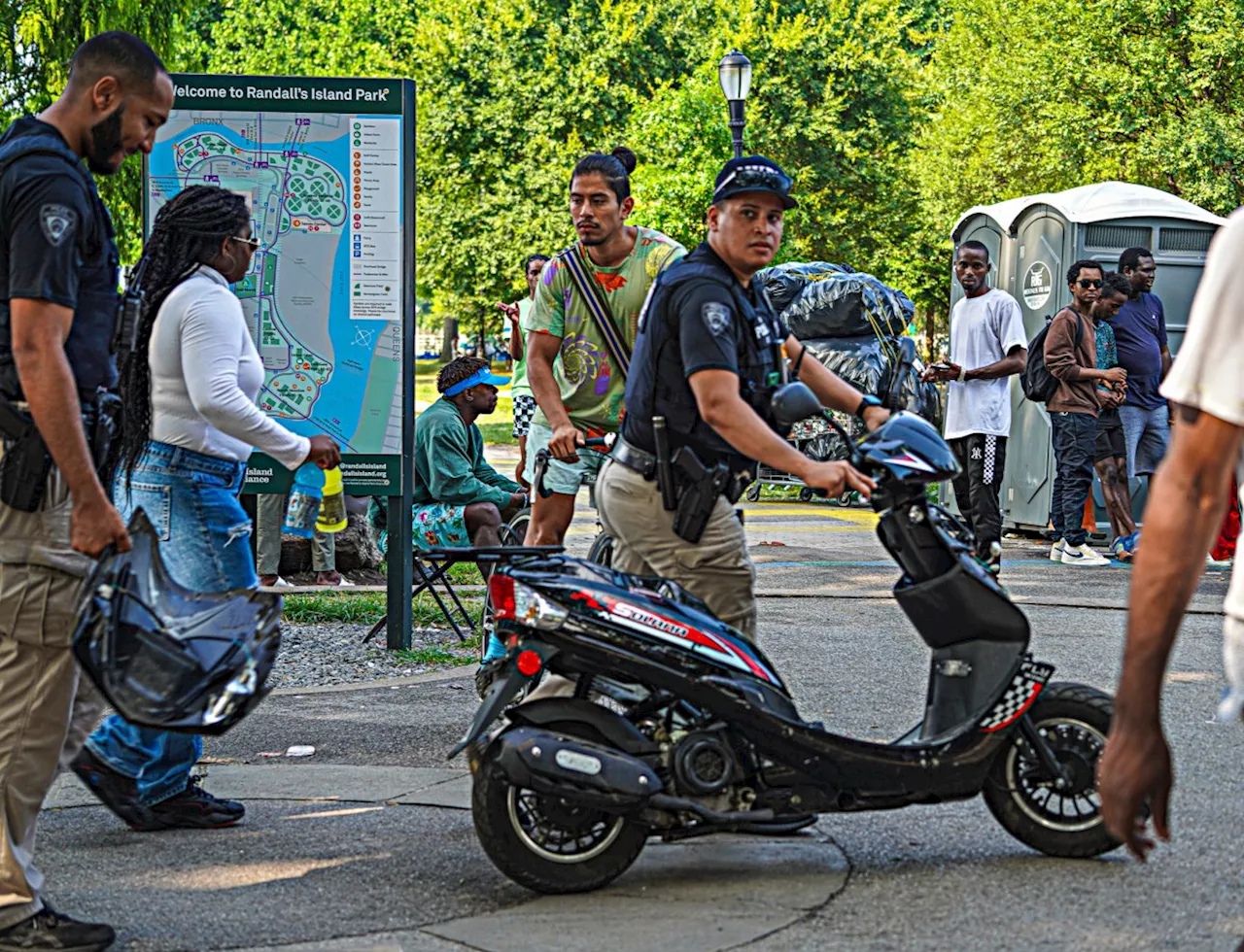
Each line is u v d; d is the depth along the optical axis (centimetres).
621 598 432
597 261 607
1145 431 1245
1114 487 1226
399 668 775
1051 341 1203
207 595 398
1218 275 245
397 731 633
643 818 422
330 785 550
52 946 383
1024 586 1064
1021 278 1445
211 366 489
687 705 440
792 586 1060
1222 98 2814
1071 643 834
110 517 381
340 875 450
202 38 4559
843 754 437
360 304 811
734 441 444
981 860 455
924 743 446
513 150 3356
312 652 816
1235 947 379
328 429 812
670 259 607
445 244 3394
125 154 412
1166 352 1249
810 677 730
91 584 376
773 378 468
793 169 3172
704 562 471
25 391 376
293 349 812
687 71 3359
